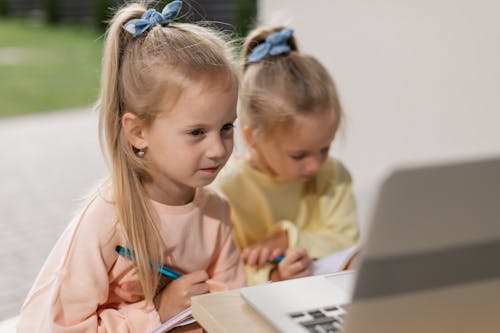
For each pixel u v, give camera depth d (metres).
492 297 0.76
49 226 3.54
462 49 3.15
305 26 3.89
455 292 0.75
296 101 1.71
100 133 1.37
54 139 5.63
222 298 1.04
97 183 1.43
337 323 0.91
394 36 3.46
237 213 1.88
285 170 1.80
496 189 0.68
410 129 3.48
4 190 4.16
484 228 0.71
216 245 1.47
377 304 0.73
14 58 11.41
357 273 0.71
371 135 3.71
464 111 3.18
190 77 1.25
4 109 7.50
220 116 1.27
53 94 8.44
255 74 1.80
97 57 11.24
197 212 1.42
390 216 0.68
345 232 1.95
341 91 3.81
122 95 1.33
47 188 4.20
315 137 1.74
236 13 9.13
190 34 1.33
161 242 1.36
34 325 1.25
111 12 1.46
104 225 1.29
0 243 3.30
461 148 3.21
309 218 1.98
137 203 1.32
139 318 1.31
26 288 2.77
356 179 3.86
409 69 3.42
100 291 1.28
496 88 3.00
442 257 0.71
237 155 1.96
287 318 0.93
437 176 0.66
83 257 1.26
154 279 1.35
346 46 3.73
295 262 1.63
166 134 1.27
